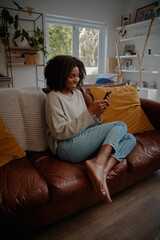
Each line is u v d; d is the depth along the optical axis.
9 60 3.09
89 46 4.03
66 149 1.05
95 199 1.12
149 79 3.70
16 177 0.88
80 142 1.06
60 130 1.00
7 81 2.83
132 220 1.08
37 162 1.08
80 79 1.29
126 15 3.96
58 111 1.04
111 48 4.22
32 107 1.20
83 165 1.05
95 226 1.03
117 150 1.09
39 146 1.21
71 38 3.77
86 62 4.10
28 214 0.87
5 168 0.95
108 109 1.55
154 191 1.34
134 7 3.79
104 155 1.00
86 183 0.94
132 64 4.02
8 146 1.04
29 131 1.19
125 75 4.26
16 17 2.65
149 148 1.25
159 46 3.38
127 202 1.23
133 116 1.54
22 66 3.31
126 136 1.16
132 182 1.29
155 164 1.41
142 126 1.52
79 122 1.00
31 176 0.90
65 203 0.98
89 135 1.09
